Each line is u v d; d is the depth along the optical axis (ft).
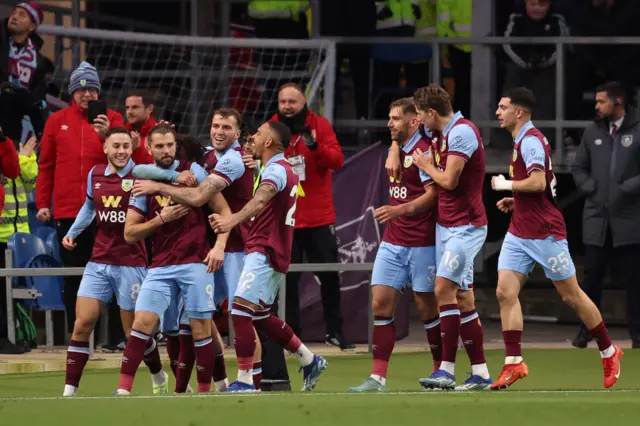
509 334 93.66
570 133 157.79
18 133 131.54
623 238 130.21
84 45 174.19
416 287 96.48
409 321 147.74
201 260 93.50
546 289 156.76
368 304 133.18
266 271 93.04
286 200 93.45
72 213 122.01
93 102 116.06
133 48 166.30
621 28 151.33
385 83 160.97
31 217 135.64
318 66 149.07
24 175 128.77
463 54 158.71
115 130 97.60
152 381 101.19
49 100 149.79
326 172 123.95
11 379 111.75
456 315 93.81
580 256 159.94
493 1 157.89
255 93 157.58
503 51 152.66
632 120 137.80
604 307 153.38
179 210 91.86
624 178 130.41
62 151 122.01
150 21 208.64
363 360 122.42
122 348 126.31
